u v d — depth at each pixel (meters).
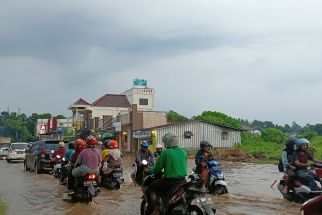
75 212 9.44
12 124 142.38
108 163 13.87
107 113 67.25
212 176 11.92
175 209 7.30
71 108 78.00
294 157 11.04
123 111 67.00
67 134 77.94
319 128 82.50
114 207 10.12
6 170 23.23
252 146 46.03
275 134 52.66
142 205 8.58
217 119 57.19
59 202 10.98
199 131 44.41
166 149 7.81
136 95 67.81
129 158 36.47
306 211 5.03
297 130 145.50
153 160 13.30
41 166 20.12
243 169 23.53
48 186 14.74
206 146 12.13
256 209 9.80
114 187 13.70
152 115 48.69
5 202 10.91
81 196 10.80
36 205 10.48
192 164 27.98
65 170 14.77
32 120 140.62
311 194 10.50
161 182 7.73
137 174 10.74
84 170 10.61
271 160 31.48
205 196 7.18
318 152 34.88
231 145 45.19
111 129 53.47
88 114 68.31
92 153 10.84
